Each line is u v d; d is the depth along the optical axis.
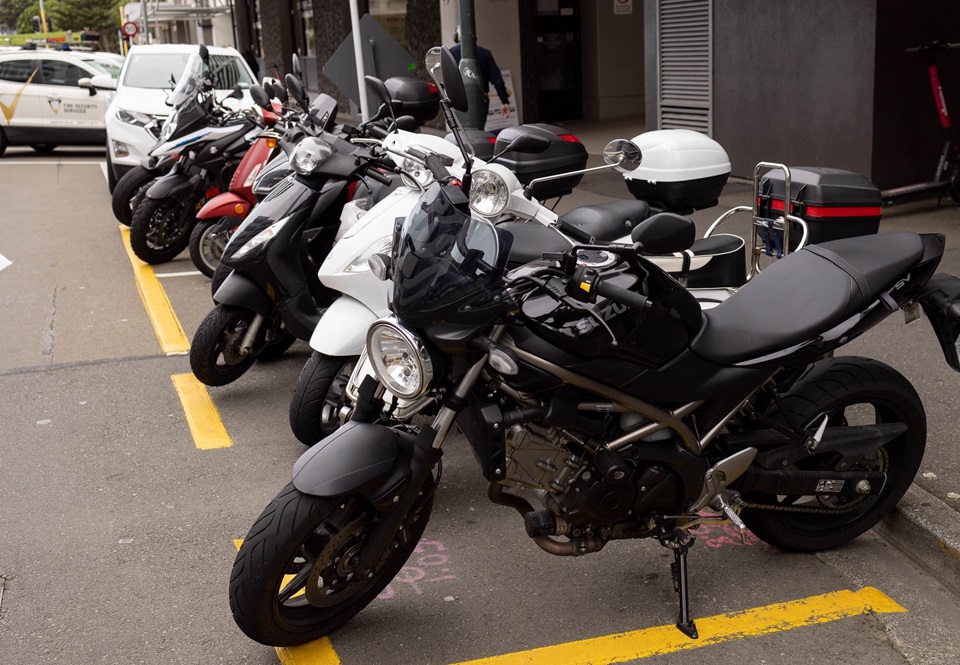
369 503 3.27
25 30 85.88
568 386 3.12
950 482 4.11
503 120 16.02
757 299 3.52
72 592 3.75
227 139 8.64
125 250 10.02
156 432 5.32
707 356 3.27
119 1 60.16
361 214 5.06
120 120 12.20
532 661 3.29
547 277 3.03
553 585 3.74
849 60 9.01
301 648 3.38
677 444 3.36
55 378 6.18
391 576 3.50
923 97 9.03
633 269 3.18
